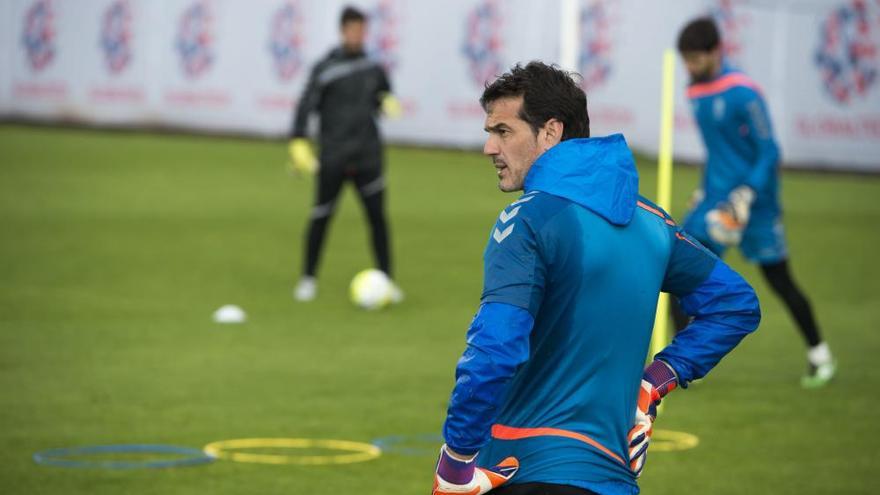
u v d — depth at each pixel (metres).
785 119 85.81
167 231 52.31
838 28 86.56
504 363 10.59
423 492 20.25
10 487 19.88
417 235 53.53
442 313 38.16
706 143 29.70
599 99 82.88
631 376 11.55
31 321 34.56
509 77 11.59
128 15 89.38
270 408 25.97
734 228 28.16
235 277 43.31
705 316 12.30
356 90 39.56
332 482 20.73
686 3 83.12
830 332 37.09
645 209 11.89
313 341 33.41
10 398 26.05
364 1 85.69
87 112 90.50
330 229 55.19
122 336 33.09
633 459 11.74
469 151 85.81
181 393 27.03
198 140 87.19
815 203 71.00
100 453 22.12
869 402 27.88
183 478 20.72
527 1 83.69
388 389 28.02
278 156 80.38
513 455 11.22
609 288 11.22
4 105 91.75
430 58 86.06
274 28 87.38
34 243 48.00
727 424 25.62
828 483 21.42
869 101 87.94
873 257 53.03
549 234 11.01
